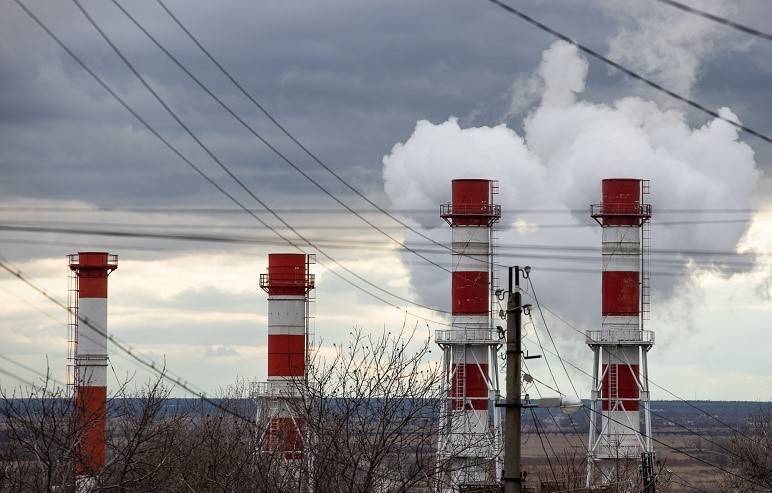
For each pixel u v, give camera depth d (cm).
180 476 19438
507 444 14700
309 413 18500
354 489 17388
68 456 18012
